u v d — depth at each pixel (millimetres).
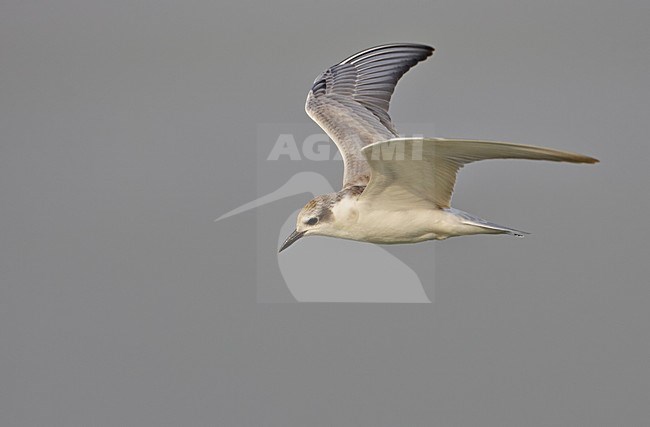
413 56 14133
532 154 9227
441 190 11070
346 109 13562
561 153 8883
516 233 11195
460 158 10258
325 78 14234
